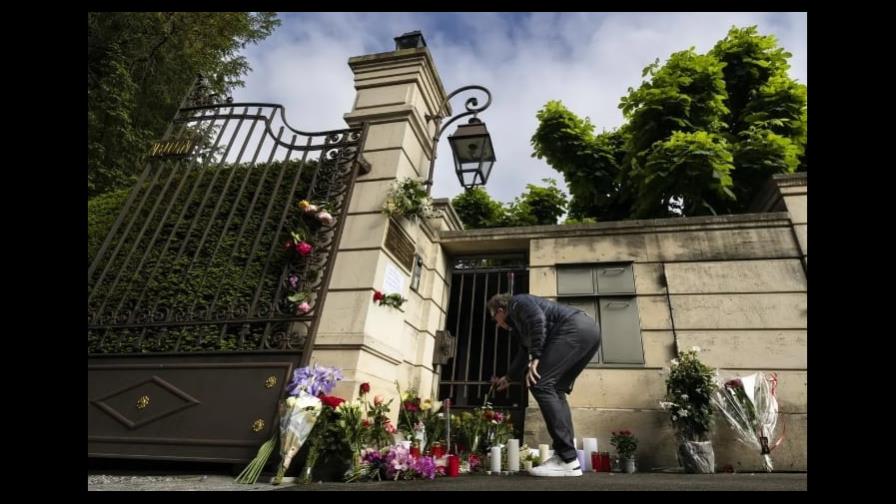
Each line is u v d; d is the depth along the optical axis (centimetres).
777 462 429
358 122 496
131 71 1109
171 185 506
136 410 341
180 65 1205
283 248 401
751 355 472
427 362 528
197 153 470
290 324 369
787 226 522
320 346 377
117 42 1068
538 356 321
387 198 434
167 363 356
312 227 405
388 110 489
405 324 484
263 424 312
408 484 261
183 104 522
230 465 331
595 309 535
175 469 343
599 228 578
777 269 503
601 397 489
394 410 427
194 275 414
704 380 431
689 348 486
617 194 945
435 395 541
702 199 706
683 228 550
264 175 432
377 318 404
